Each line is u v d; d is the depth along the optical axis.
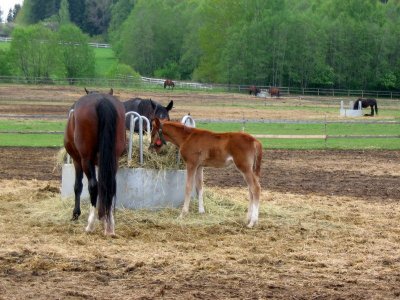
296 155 25.53
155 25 113.50
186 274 8.61
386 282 8.55
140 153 12.97
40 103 48.88
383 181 19.16
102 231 11.20
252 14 99.88
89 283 8.10
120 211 12.55
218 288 8.02
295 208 13.99
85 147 10.84
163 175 13.00
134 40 112.50
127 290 7.84
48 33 91.19
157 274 8.59
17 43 88.88
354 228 12.21
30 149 25.53
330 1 108.06
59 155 14.30
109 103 10.77
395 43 94.50
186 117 14.10
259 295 7.77
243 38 92.94
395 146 29.22
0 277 8.27
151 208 12.93
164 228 11.70
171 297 7.58
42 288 7.82
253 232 11.65
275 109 51.44
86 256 9.43
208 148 12.16
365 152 27.05
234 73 93.19
